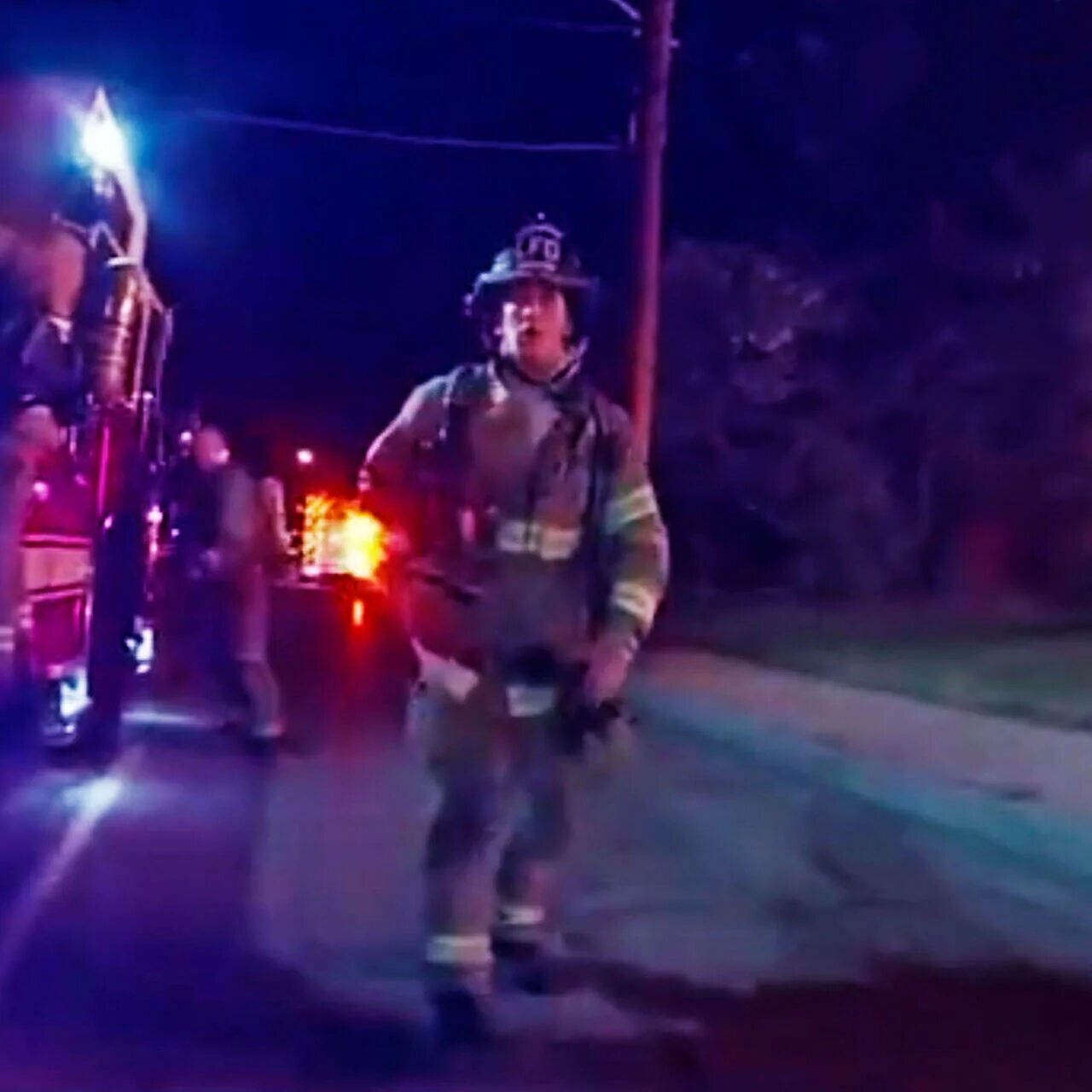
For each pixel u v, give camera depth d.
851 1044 9.23
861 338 36.34
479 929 8.96
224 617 19.66
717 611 37.97
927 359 35.53
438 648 8.87
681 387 37.19
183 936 10.98
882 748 20.08
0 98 12.36
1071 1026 9.72
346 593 63.06
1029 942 11.91
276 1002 9.55
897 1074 8.74
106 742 17.61
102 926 11.18
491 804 8.94
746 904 12.75
